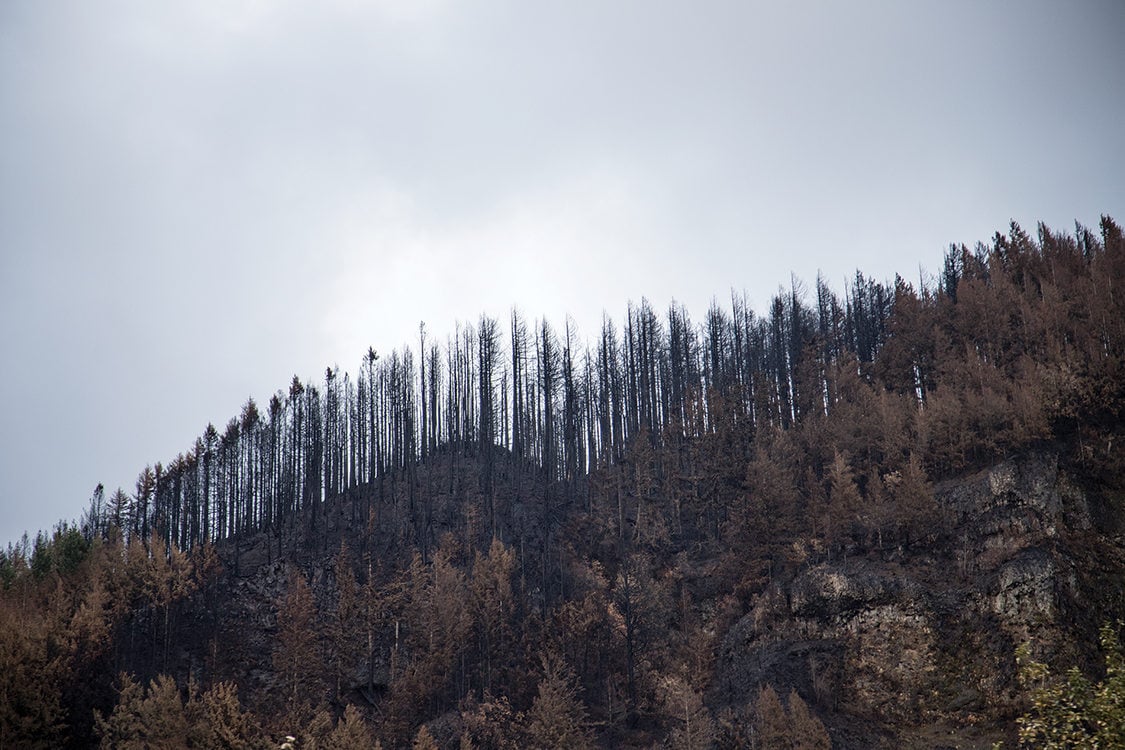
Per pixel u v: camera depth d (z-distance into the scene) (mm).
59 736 68938
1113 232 102812
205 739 64375
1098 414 82250
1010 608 70500
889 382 106750
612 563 96250
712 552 96250
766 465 89875
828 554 83250
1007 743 62469
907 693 70938
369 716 78188
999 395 87000
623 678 81375
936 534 80125
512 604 84812
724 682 79500
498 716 73312
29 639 71875
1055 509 74812
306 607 83125
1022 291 106438
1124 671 25875
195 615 88750
